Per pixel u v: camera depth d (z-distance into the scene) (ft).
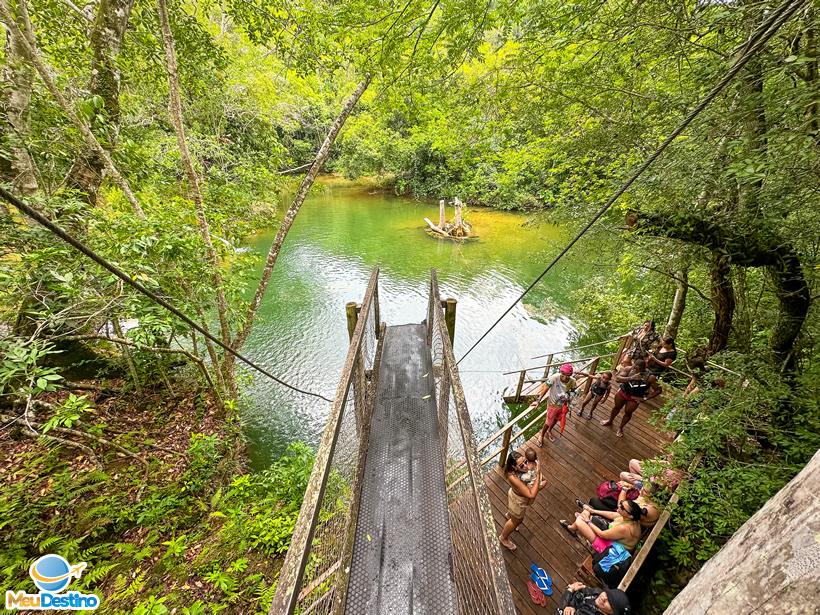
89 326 17.93
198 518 15.37
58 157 17.46
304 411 25.00
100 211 14.42
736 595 2.94
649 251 14.99
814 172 8.38
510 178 26.05
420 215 77.66
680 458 11.83
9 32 14.61
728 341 17.15
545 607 11.27
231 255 18.43
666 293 23.81
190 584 12.44
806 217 9.87
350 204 87.35
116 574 12.64
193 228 16.40
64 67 19.25
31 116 16.31
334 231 65.62
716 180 10.64
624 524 11.57
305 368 29.48
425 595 5.94
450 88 17.29
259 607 11.80
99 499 15.06
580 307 34.01
